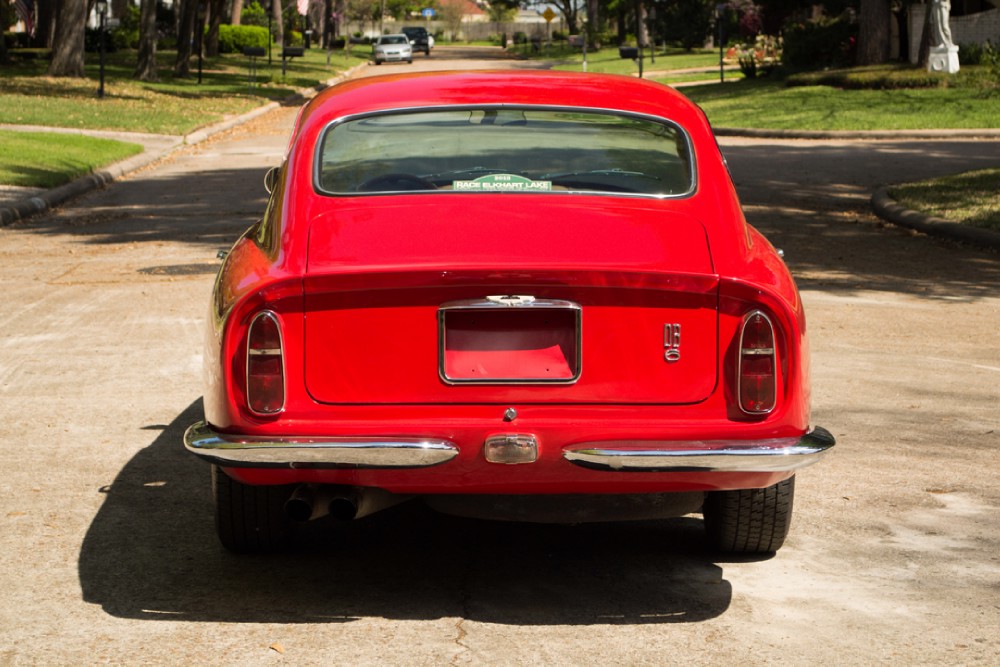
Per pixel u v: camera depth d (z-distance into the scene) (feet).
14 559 15.92
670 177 15.57
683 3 231.91
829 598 14.89
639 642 13.56
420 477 13.47
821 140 94.84
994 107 102.89
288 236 14.52
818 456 13.51
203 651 13.21
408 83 17.22
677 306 13.58
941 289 36.78
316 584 15.24
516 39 360.28
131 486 19.02
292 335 13.51
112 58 185.06
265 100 131.13
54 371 26.09
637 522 17.88
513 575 15.66
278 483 13.73
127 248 43.60
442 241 14.01
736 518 15.61
